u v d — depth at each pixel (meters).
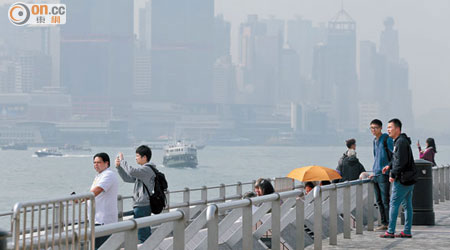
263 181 16.17
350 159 20.67
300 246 14.05
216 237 10.25
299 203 14.05
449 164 31.77
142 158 16.03
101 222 13.90
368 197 19.41
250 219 11.60
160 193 15.94
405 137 17.36
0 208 144.62
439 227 20.09
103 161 14.21
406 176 17.30
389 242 16.83
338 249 15.64
